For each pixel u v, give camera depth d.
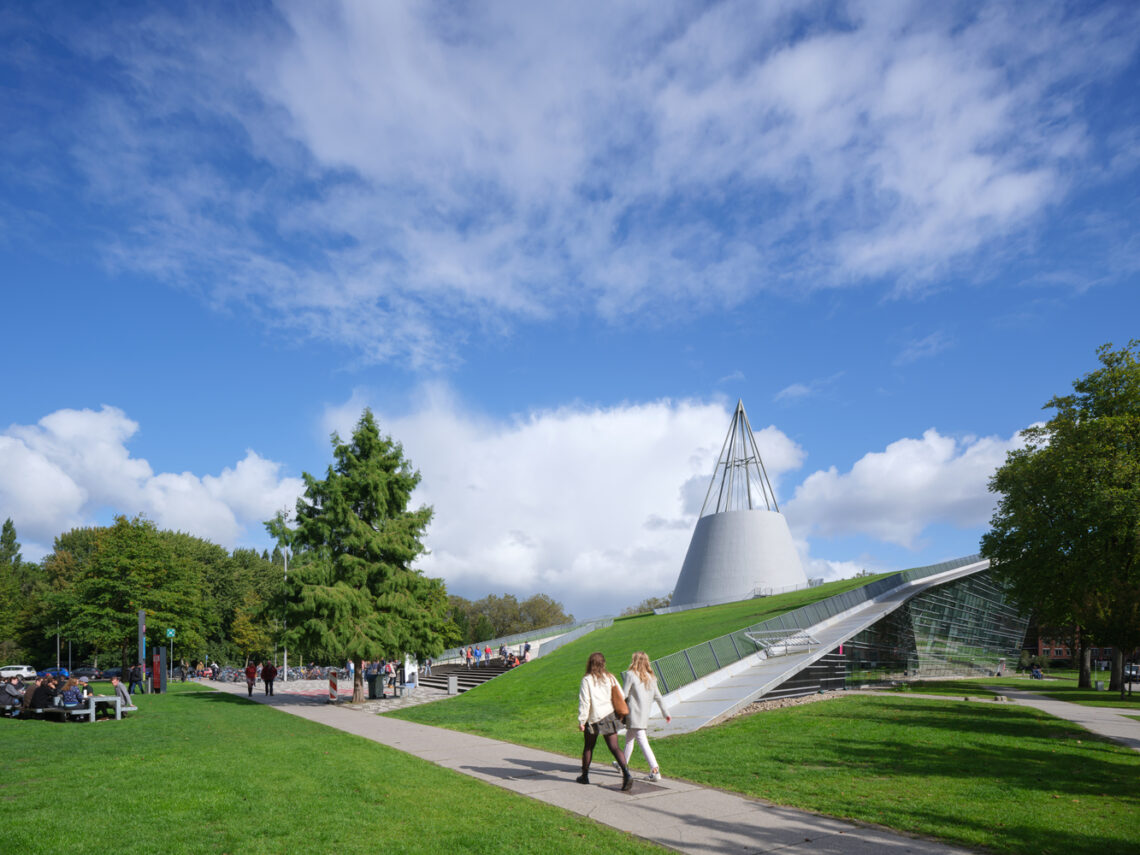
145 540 56.16
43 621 79.19
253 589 90.69
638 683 10.46
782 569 79.25
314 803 8.80
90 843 6.96
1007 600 40.34
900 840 7.43
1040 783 10.55
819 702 21.81
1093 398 35.00
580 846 7.02
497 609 115.44
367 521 32.56
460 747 14.43
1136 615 29.84
